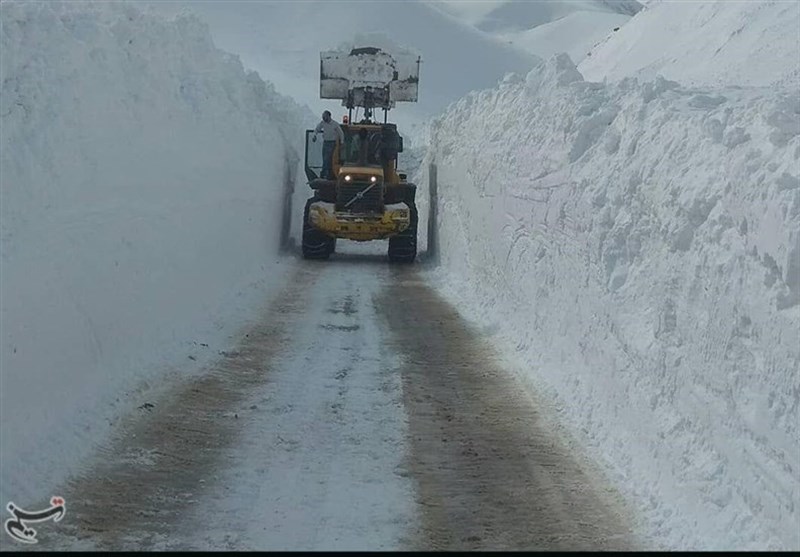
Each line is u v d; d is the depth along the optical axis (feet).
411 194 60.29
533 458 20.24
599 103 30.35
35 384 19.17
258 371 27.02
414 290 46.06
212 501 17.21
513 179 36.60
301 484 18.31
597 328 23.67
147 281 27.55
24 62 21.75
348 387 25.77
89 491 17.21
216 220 37.73
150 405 22.62
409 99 69.82
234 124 43.14
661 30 112.98
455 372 27.99
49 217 20.61
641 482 18.54
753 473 15.46
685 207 19.21
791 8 88.22
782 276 15.10
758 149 17.58
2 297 17.83
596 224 24.39
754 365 15.74
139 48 31.01
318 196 59.82
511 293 35.22
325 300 41.27
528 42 380.58
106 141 24.81
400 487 18.38
